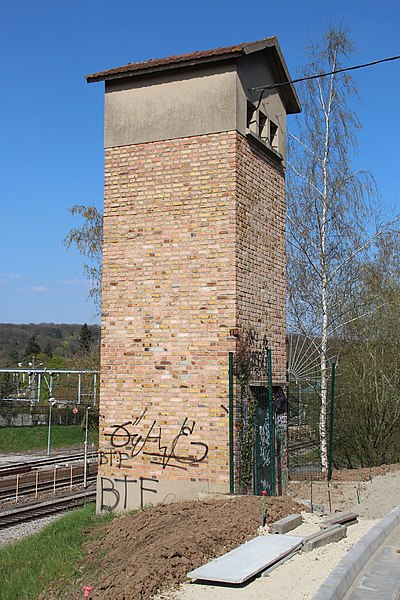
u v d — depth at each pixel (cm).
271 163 1416
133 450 1258
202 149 1263
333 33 1908
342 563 752
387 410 2094
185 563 773
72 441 4553
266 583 708
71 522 1289
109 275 1314
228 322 1212
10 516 1831
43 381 6125
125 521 1113
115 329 1298
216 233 1238
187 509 1055
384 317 2227
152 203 1294
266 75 1402
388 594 680
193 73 1283
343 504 1170
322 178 1927
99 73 1338
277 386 1379
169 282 1265
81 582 902
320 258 1922
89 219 2961
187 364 1233
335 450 2172
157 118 1305
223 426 1191
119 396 1281
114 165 1332
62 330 13712
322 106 1919
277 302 1408
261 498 1091
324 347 1872
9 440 4469
